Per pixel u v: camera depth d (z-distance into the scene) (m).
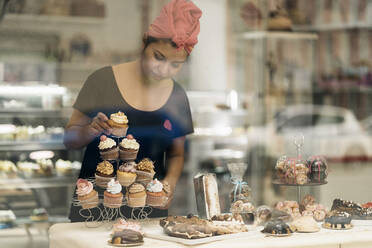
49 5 3.67
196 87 4.25
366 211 2.47
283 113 4.80
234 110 4.47
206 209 2.41
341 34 5.11
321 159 2.66
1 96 3.59
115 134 2.72
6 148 3.56
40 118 3.64
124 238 2.02
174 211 3.51
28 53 3.66
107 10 3.79
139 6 3.85
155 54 3.21
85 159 2.96
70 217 2.72
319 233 2.25
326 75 5.06
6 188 3.50
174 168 3.08
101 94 3.14
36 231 3.44
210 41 4.34
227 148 4.34
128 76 3.18
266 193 4.19
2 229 3.37
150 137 3.07
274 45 4.84
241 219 2.24
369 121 5.06
